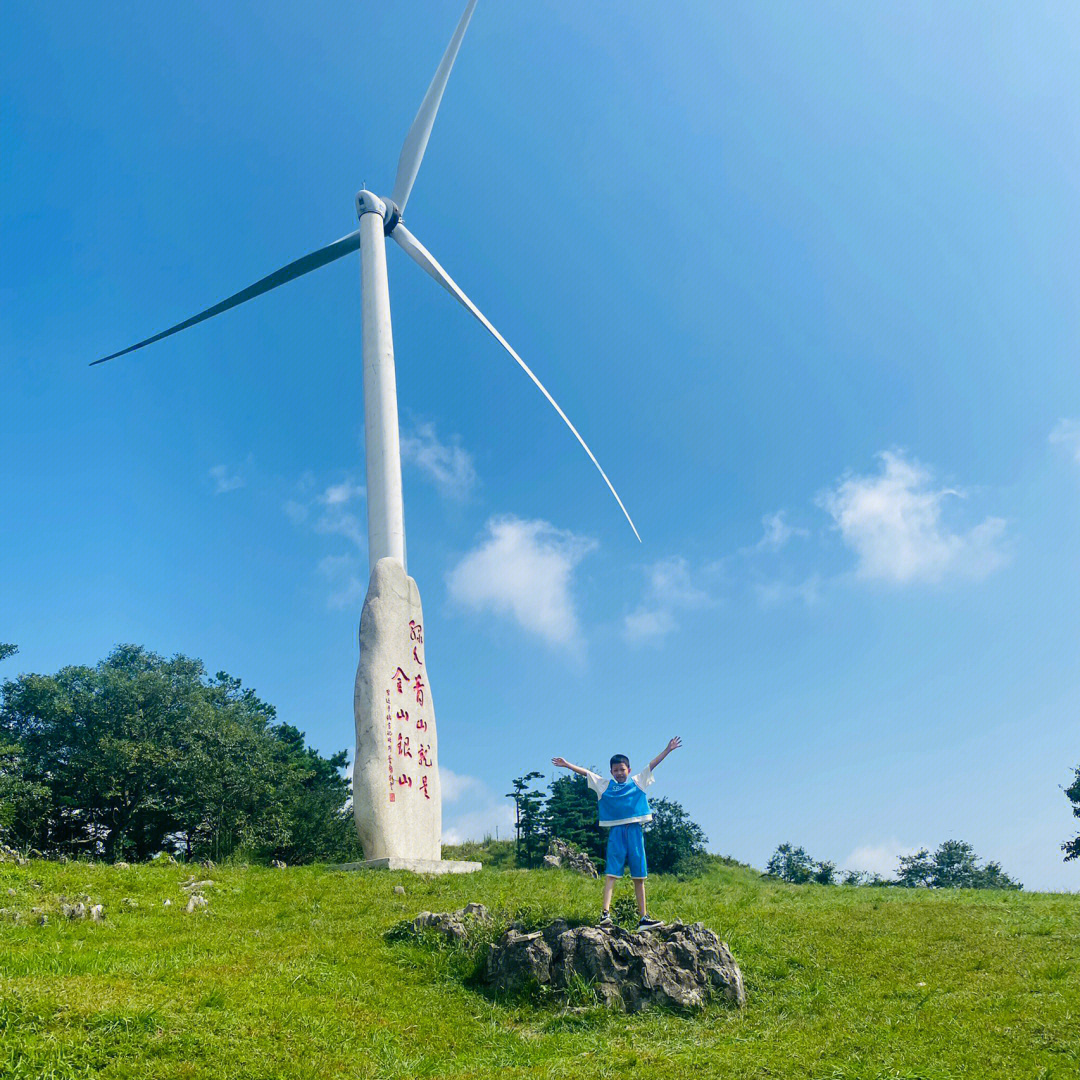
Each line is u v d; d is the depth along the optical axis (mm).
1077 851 46625
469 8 37500
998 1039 9711
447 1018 11000
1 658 51781
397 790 26734
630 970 11531
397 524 31312
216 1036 8930
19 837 47094
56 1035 8336
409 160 38500
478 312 37938
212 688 56562
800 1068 8906
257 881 20297
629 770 13492
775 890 23422
